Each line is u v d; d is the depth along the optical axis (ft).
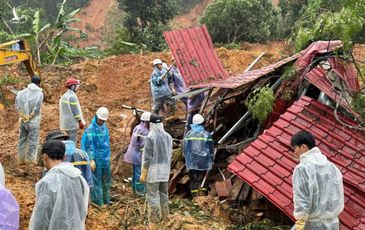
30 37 72.18
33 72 46.44
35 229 15.98
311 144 18.42
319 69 32.27
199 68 39.06
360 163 26.76
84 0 172.55
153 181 25.14
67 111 30.91
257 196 29.04
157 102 41.32
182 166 34.50
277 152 27.89
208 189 32.55
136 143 29.91
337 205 18.25
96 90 57.93
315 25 30.96
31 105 31.17
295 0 99.96
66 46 79.10
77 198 16.53
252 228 26.71
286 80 32.99
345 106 29.76
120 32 102.32
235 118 36.83
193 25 160.35
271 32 101.86
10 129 43.98
